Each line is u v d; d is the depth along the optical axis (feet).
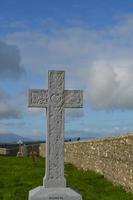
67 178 86.43
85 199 66.74
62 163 53.93
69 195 52.03
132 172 72.95
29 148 183.11
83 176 89.76
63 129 54.44
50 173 53.67
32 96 54.60
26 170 100.27
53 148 54.08
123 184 77.15
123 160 77.51
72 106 54.95
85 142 104.53
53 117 54.54
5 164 117.50
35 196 51.88
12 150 197.88
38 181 81.76
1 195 69.87
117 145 80.89
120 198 68.13
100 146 91.81
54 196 51.93
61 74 54.90
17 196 68.59
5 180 84.12
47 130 54.24
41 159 143.54
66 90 54.95
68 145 123.95
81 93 55.16
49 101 54.70
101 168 91.04
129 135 75.10
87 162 102.42
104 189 76.64
